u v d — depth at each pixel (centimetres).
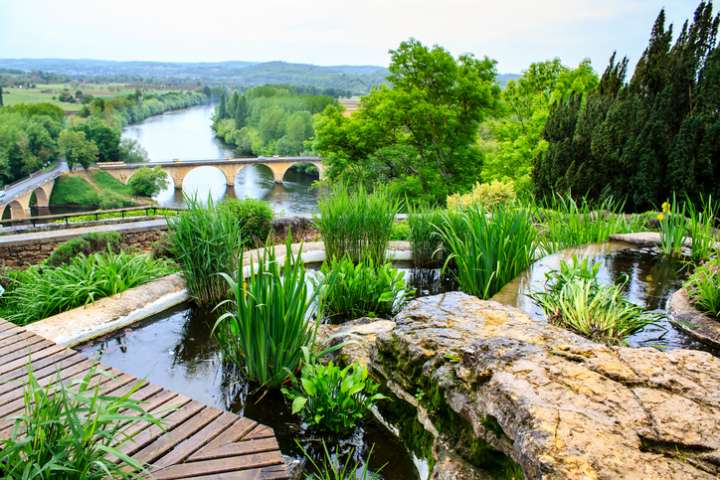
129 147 9512
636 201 1251
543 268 569
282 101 13525
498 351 300
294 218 1089
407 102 2283
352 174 2317
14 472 233
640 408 238
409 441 346
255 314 412
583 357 288
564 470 204
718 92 1133
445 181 2375
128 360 498
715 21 1288
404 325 379
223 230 641
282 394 427
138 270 680
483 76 2412
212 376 465
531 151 2225
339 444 363
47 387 254
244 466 302
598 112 1456
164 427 337
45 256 1313
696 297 441
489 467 270
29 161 7900
